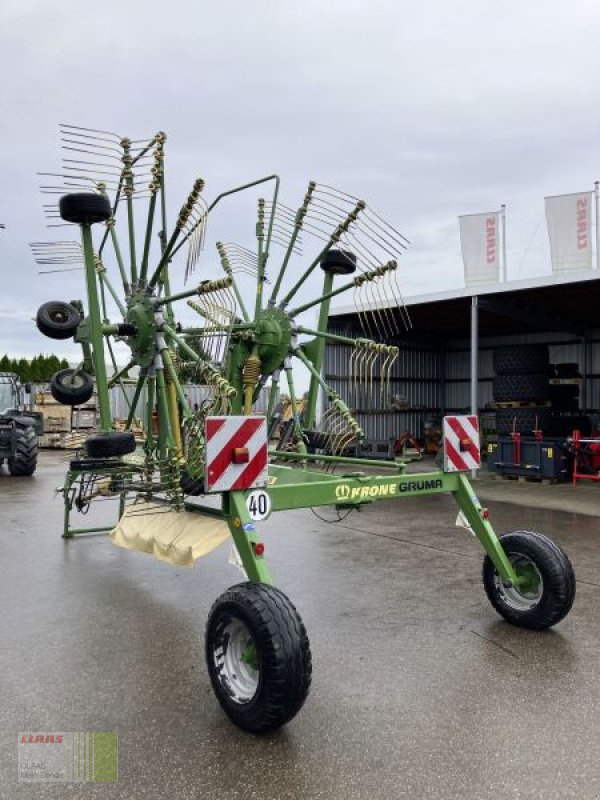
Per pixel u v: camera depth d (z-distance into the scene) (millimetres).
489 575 4379
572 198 12508
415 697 3299
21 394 14625
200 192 4582
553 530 7527
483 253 13672
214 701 3309
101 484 7199
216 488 3324
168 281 5539
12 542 6918
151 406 5508
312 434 5359
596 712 3133
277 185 5465
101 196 4797
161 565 5957
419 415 17547
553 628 4238
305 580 5410
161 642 4086
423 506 9297
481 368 17875
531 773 2643
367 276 5008
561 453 11375
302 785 2582
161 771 2686
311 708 3199
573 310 14359
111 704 3271
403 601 4824
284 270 5547
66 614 4613
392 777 2629
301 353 5402
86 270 4945
